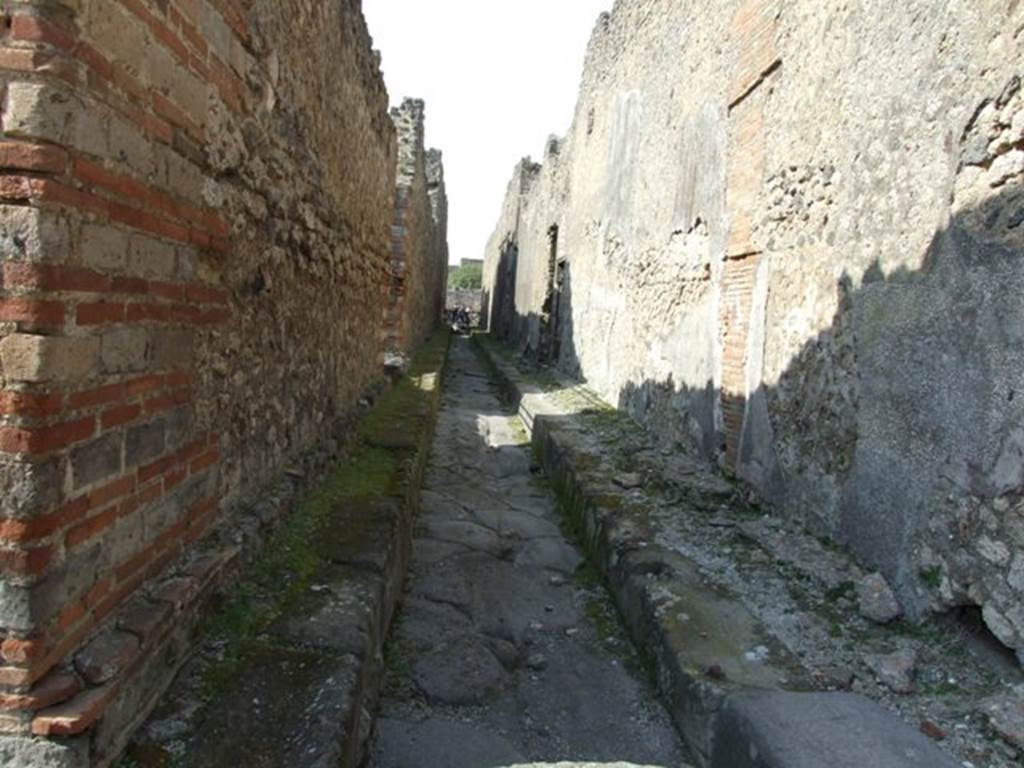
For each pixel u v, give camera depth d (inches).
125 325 70.4
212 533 100.9
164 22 75.3
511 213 921.5
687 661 113.8
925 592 119.6
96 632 68.2
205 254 92.0
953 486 114.1
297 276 148.3
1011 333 103.3
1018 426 101.7
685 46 265.0
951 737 94.0
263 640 93.1
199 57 86.0
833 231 154.2
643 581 143.3
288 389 144.4
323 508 150.4
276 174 126.3
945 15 120.8
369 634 102.3
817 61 163.8
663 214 284.5
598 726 116.7
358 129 221.1
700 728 106.0
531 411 348.5
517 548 195.8
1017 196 104.0
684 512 184.7
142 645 70.8
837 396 150.1
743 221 202.7
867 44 143.6
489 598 162.4
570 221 514.6
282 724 76.4
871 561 136.1
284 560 118.4
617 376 352.5
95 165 63.2
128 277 70.6
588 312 437.4
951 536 114.3
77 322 62.0
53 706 60.3
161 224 77.6
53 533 59.9
